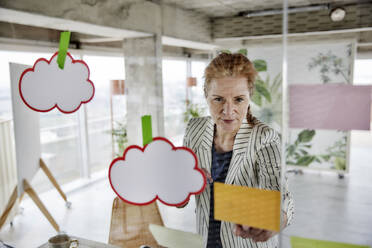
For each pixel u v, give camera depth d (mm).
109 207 999
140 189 853
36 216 1165
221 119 765
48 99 955
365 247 710
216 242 826
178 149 801
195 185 797
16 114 1063
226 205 794
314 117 733
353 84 694
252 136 749
